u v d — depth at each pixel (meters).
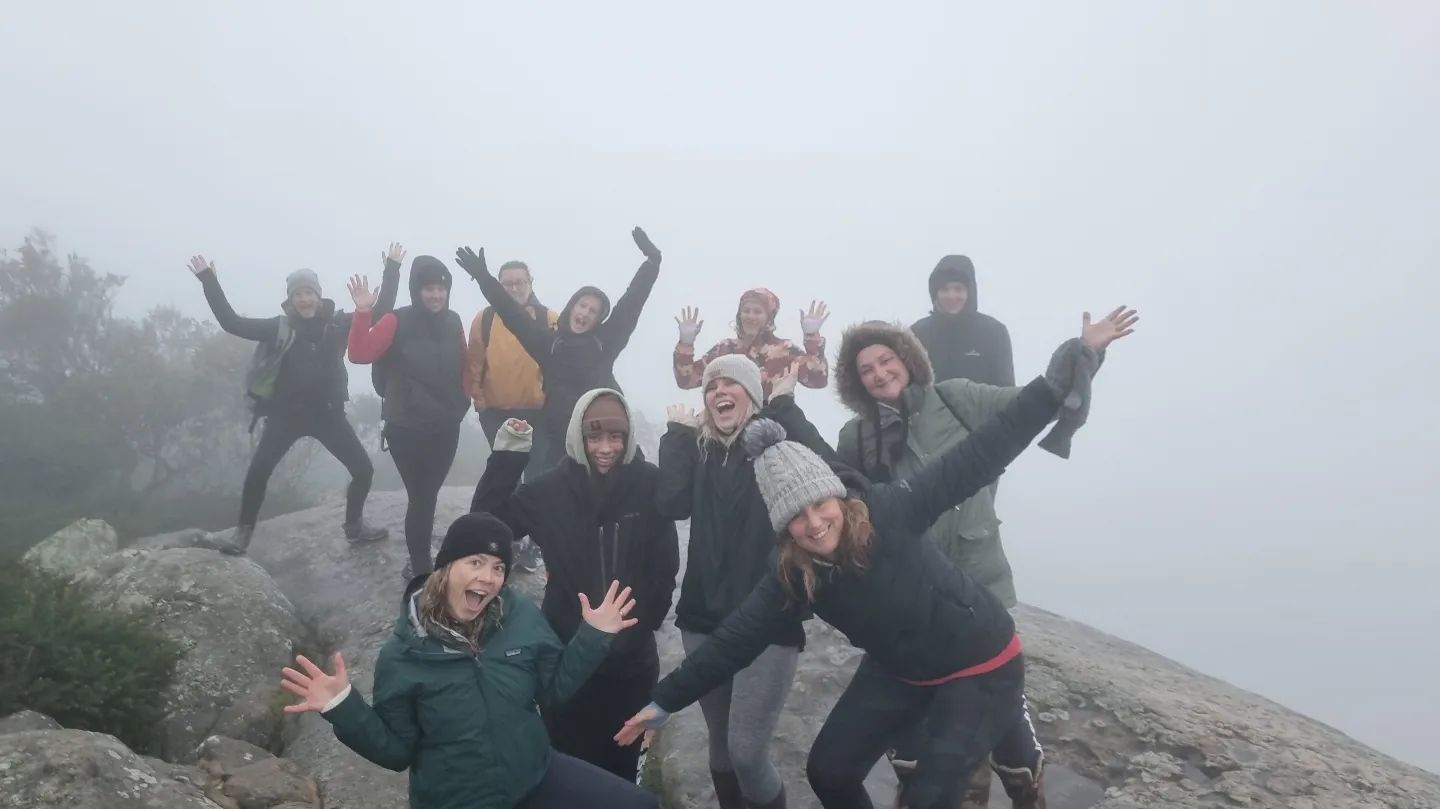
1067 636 7.43
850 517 3.34
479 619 3.39
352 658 6.32
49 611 4.90
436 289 6.98
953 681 3.56
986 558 4.35
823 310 6.16
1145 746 5.11
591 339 6.75
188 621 5.97
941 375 6.04
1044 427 3.44
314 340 7.79
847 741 3.69
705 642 3.63
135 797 3.78
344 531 8.55
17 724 4.25
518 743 3.28
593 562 4.09
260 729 5.41
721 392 4.02
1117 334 3.43
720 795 4.48
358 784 4.82
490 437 7.55
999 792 4.73
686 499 4.11
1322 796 4.63
